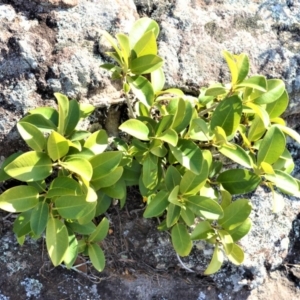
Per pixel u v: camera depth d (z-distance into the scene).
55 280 0.70
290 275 0.80
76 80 0.63
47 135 0.63
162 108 0.64
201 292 0.75
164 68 0.69
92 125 0.67
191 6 0.73
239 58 0.59
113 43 0.58
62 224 0.60
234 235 0.67
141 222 0.73
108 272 0.72
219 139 0.61
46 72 0.63
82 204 0.60
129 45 0.58
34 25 0.63
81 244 0.67
